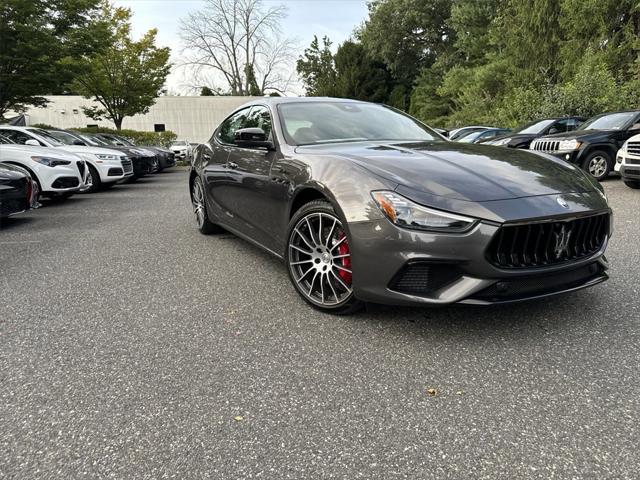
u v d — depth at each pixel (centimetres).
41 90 1472
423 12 3647
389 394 200
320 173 280
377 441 170
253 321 279
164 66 2441
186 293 331
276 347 244
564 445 166
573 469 154
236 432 176
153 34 2345
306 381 211
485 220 225
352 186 257
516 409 187
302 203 306
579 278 258
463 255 225
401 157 281
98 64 2184
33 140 943
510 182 252
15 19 1311
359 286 251
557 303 293
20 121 2058
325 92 4481
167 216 679
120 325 276
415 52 3950
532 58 2197
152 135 2520
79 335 262
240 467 158
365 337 253
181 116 3434
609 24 1820
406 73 4088
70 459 162
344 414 186
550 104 1576
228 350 242
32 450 167
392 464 158
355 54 4341
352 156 283
